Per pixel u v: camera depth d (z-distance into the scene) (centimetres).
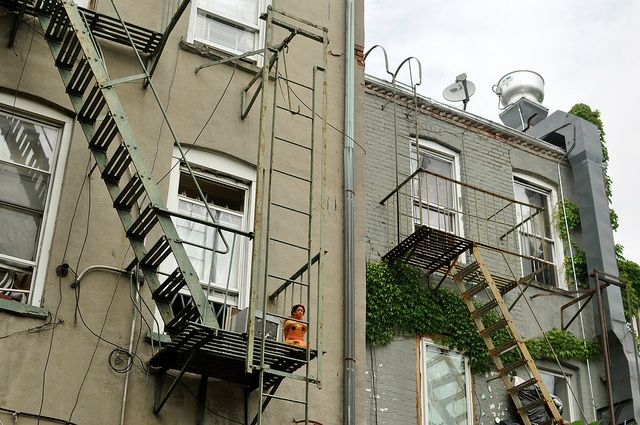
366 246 1511
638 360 1683
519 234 1739
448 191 1700
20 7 1170
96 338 1055
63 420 998
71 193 1123
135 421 1035
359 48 1470
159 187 1186
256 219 1060
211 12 1379
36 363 1012
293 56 1388
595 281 1653
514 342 1428
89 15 1196
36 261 1080
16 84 1146
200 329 989
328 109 1375
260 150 1098
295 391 1141
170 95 1253
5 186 1113
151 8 1300
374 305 1442
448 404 1449
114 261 1108
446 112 1759
